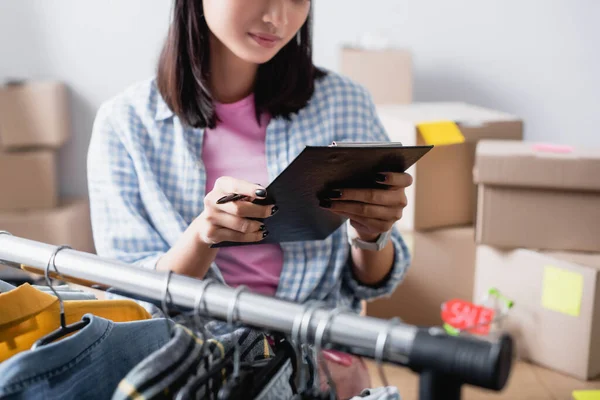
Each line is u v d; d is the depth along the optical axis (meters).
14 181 2.77
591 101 2.90
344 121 1.40
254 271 1.32
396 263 1.36
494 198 1.85
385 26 2.86
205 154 1.34
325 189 0.98
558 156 1.77
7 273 1.34
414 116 2.07
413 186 1.97
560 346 1.82
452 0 2.82
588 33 2.82
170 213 1.29
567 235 1.83
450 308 1.89
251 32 1.18
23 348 0.79
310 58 1.36
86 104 3.00
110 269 0.71
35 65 2.96
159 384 0.62
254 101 1.36
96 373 0.73
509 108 2.92
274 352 0.81
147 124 1.33
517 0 2.80
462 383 0.54
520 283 1.88
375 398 0.73
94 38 2.93
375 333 0.56
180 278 0.68
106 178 1.31
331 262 1.35
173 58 1.30
